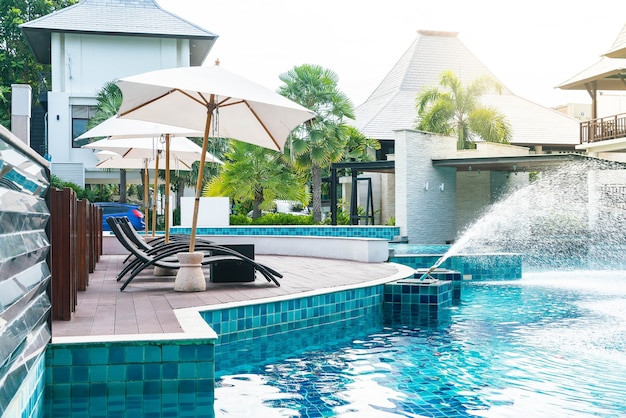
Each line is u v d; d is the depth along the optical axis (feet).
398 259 45.70
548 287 38.14
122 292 24.31
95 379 13.67
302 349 20.25
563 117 120.88
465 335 22.61
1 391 8.48
